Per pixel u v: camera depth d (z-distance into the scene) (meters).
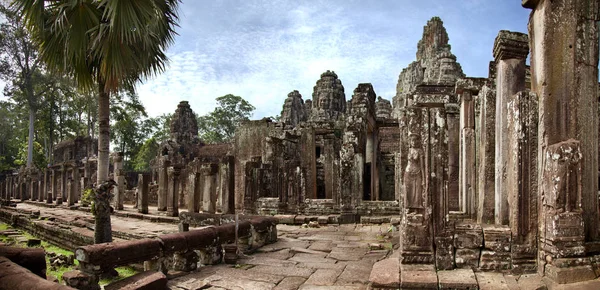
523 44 6.88
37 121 39.38
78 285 5.20
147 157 44.25
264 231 9.13
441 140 5.56
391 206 14.14
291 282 5.99
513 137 5.48
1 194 37.66
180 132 36.94
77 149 41.41
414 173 5.51
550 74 4.98
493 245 5.32
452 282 4.72
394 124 19.81
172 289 5.66
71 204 22.52
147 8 8.34
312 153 20.03
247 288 5.70
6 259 4.23
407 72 28.28
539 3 5.17
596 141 4.95
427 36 25.83
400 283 4.81
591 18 5.03
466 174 9.38
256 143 23.80
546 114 4.95
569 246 4.58
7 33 29.78
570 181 4.63
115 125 45.75
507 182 6.16
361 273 6.45
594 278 4.48
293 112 29.94
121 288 4.53
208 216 11.55
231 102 50.97
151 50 9.61
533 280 4.80
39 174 29.91
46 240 13.88
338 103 25.67
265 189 17.88
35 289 3.57
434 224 5.45
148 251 5.98
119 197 19.09
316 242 9.56
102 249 5.39
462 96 9.63
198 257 6.91
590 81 4.98
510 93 6.82
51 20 8.68
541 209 5.02
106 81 8.73
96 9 8.56
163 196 17.19
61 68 9.26
